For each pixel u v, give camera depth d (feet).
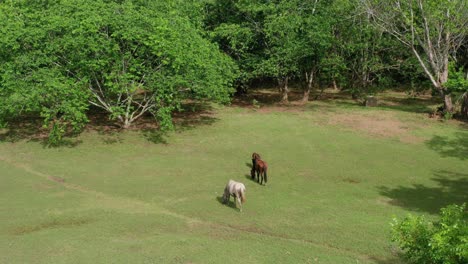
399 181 62.39
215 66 85.35
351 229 45.65
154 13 80.69
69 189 56.95
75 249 39.88
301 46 99.96
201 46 82.17
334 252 40.63
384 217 49.24
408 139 81.71
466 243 24.61
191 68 79.87
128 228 45.11
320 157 72.02
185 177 62.13
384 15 99.60
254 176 62.18
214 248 40.50
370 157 72.23
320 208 51.70
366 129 87.66
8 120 88.94
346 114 100.48
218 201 53.42
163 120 76.28
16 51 73.36
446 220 29.19
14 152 71.97
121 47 78.02
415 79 128.77
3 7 78.33
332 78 126.41
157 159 69.77
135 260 37.91
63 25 72.08
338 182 61.72
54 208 50.08
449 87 91.91
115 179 60.85
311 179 62.75
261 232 45.21
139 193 55.83
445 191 58.54
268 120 94.43
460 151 75.25
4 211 48.91
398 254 40.19
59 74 72.69
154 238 42.68
